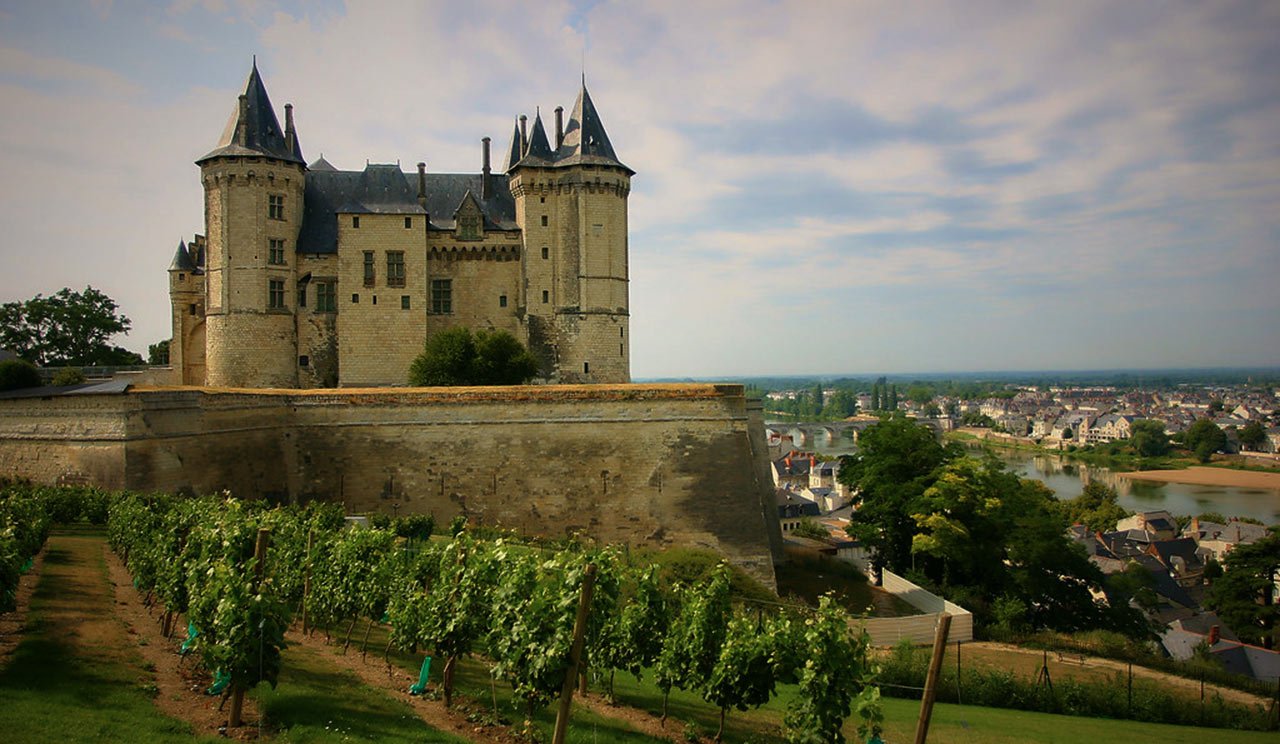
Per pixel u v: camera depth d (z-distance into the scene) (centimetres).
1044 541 5100
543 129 7138
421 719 1652
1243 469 17462
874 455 5975
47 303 8812
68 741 1287
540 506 4891
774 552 5962
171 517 2483
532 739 1614
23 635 1867
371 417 4922
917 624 3934
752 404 6066
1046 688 2973
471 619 1789
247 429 4681
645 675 2638
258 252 6450
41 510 3119
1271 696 3494
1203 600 6244
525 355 6159
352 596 2239
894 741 2159
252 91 6631
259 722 1490
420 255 6788
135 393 4062
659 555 4509
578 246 6938
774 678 1884
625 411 5006
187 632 2094
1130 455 19738
